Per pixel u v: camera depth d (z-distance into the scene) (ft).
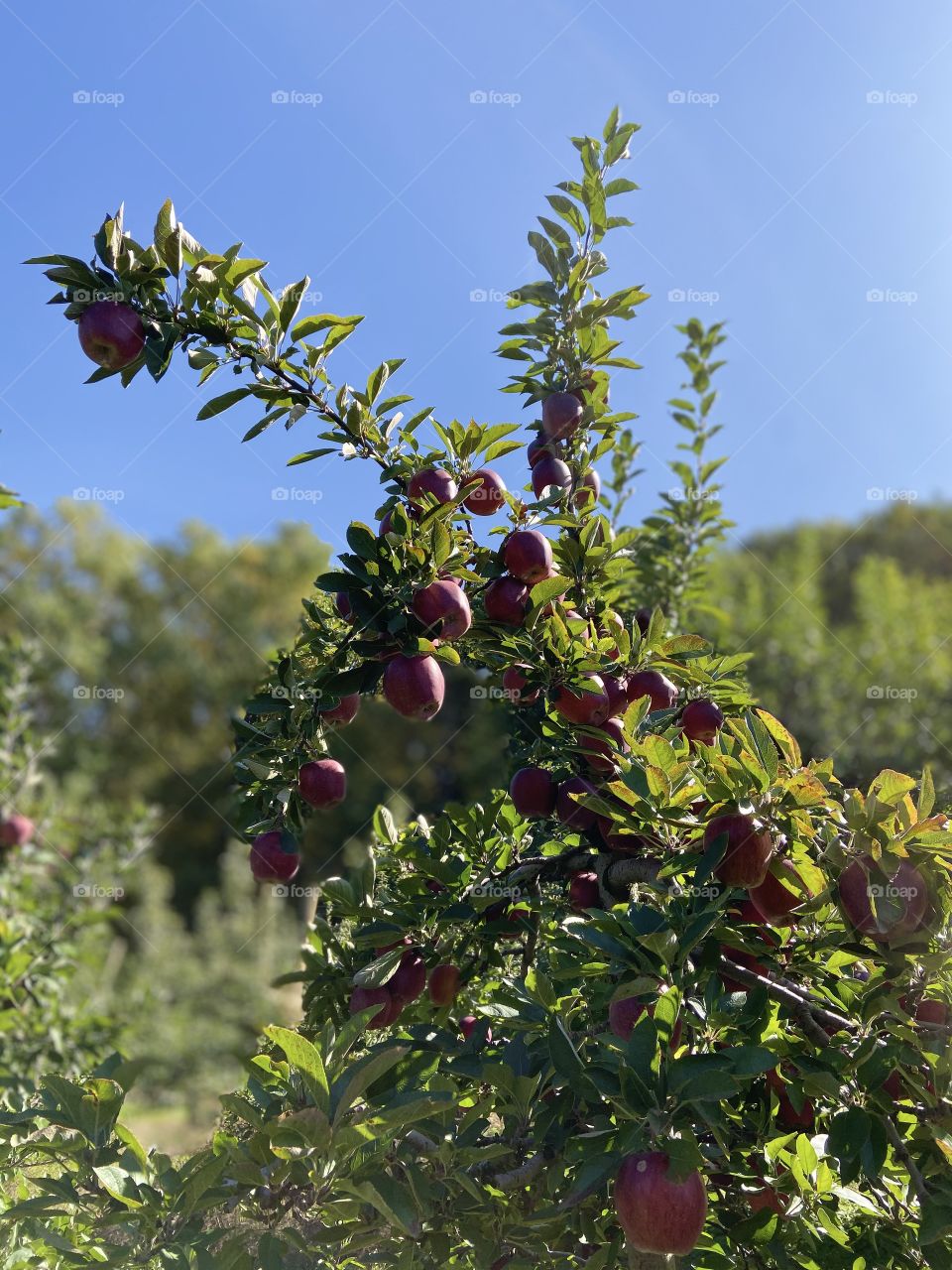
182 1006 26.86
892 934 5.73
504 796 8.72
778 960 6.40
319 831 35.09
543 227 9.02
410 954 7.68
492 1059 6.75
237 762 7.87
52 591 46.21
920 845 5.59
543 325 8.91
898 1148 5.60
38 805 17.85
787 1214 5.86
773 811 5.65
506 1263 5.90
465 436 8.00
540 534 7.74
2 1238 5.99
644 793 6.07
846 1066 5.75
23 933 14.70
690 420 15.03
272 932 32.53
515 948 8.90
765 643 24.94
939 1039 5.65
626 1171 4.83
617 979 5.86
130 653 45.19
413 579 6.86
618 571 9.03
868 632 27.84
